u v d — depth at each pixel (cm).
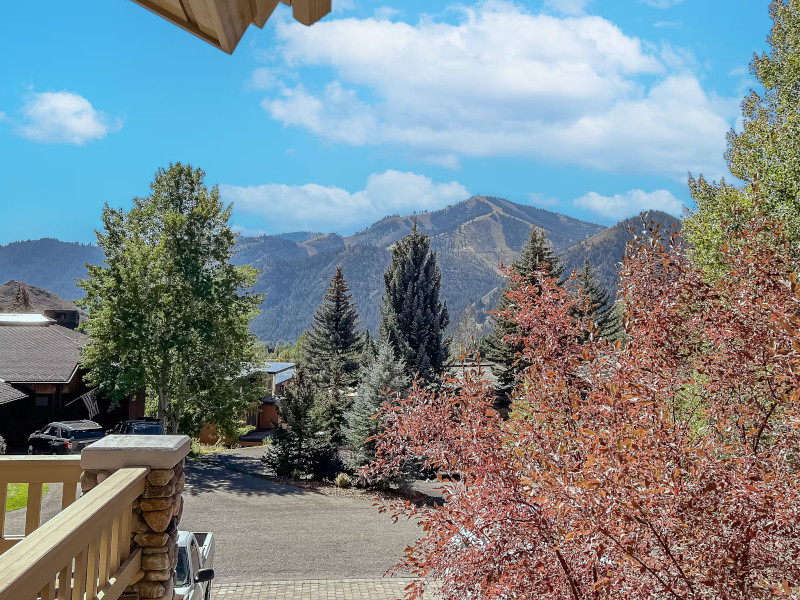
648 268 546
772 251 512
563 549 439
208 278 3166
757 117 2030
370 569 1426
